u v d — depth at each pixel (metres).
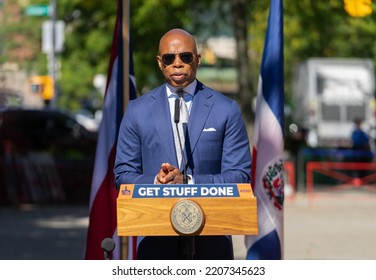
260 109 15.09
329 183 46.81
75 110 79.31
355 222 31.14
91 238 14.48
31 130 48.69
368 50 55.94
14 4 63.78
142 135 10.96
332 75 69.44
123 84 14.62
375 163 46.38
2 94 50.12
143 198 9.92
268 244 14.86
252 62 56.44
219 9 45.03
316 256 22.78
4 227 28.97
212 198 9.93
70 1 48.03
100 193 14.51
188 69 10.87
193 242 10.48
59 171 38.03
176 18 41.75
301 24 42.75
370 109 69.75
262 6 40.06
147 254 10.77
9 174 37.16
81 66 67.62
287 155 47.00
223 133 10.94
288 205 37.66
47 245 24.56
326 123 69.44
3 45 62.81
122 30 14.67
